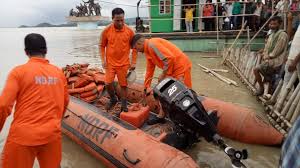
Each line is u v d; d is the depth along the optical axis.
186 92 3.70
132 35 4.96
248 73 8.31
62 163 4.27
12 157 2.90
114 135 3.95
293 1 11.13
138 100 5.84
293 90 5.24
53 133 2.96
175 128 4.27
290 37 9.25
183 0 14.77
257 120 4.62
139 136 3.81
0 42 31.11
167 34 14.59
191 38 14.51
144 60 13.64
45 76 2.99
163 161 3.29
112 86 5.19
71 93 5.71
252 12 14.17
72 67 6.23
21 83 2.89
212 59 12.89
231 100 6.94
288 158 1.24
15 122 2.92
